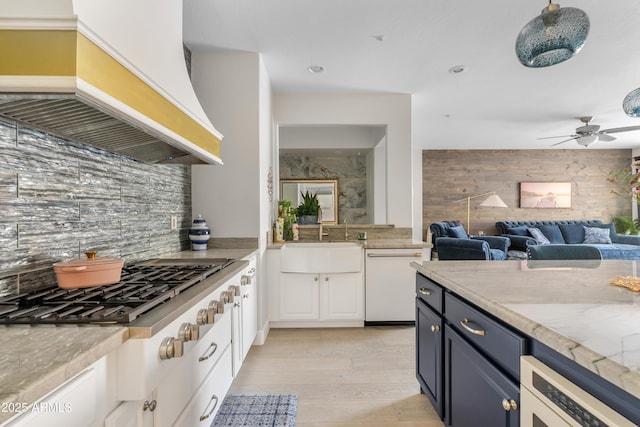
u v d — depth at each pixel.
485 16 2.09
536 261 1.85
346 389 1.98
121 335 0.73
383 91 3.38
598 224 6.46
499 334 1.01
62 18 0.71
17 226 1.02
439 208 6.93
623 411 0.59
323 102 3.42
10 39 0.71
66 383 0.59
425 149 6.92
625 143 6.38
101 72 0.79
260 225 2.61
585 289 1.16
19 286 1.02
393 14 2.06
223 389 1.47
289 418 1.69
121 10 0.94
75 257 1.28
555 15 1.27
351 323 3.04
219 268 1.57
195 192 2.59
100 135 1.22
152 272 1.42
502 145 6.55
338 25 2.19
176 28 1.39
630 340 0.69
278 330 2.97
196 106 1.48
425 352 1.75
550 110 4.10
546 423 0.76
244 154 2.60
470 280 1.34
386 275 3.03
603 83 3.19
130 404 0.78
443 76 3.02
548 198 6.87
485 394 1.11
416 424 1.65
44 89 0.71
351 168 5.93
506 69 2.87
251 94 2.59
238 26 2.20
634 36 2.29
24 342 0.66
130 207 1.69
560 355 0.75
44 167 1.13
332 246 3.21
